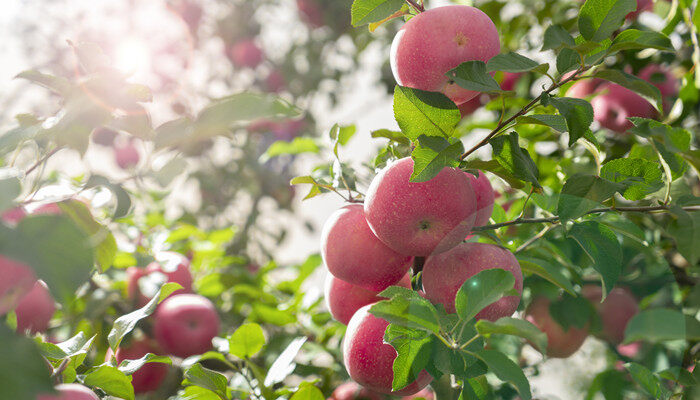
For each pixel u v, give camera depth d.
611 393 0.61
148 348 1.02
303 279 1.18
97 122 0.59
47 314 0.75
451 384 0.68
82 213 0.66
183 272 1.09
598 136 0.94
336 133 0.80
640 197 0.68
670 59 1.02
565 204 0.66
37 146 0.64
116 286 1.05
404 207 0.67
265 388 0.79
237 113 0.55
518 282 0.67
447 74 0.66
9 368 0.47
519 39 1.21
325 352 0.99
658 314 0.61
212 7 2.37
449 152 0.65
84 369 0.76
